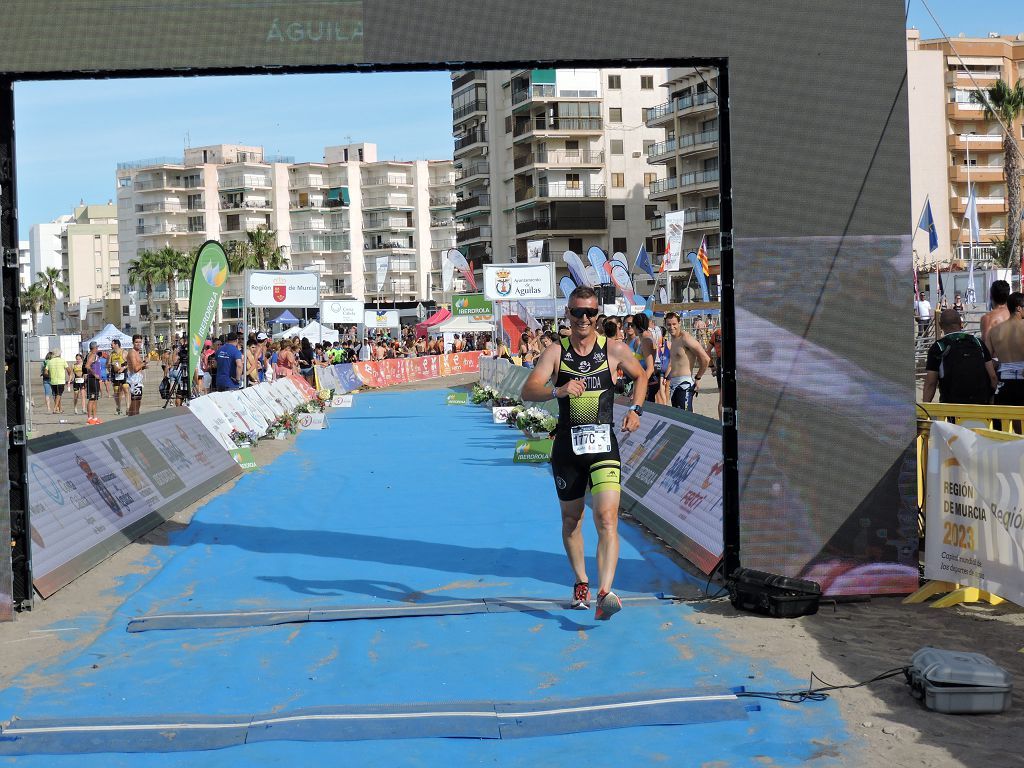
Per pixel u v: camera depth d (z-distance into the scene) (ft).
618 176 288.30
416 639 19.52
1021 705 15.28
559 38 21.44
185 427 43.32
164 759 13.97
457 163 345.51
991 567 20.12
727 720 14.89
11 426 22.27
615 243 288.71
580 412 20.80
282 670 17.78
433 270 448.65
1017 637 18.79
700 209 256.73
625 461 38.29
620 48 21.45
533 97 282.15
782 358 21.79
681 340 43.57
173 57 21.18
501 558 27.07
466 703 15.76
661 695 15.84
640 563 26.14
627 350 21.34
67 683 17.30
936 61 266.98
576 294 20.94
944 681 15.08
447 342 206.80
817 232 21.75
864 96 21.68
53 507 26.32
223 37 21.18
